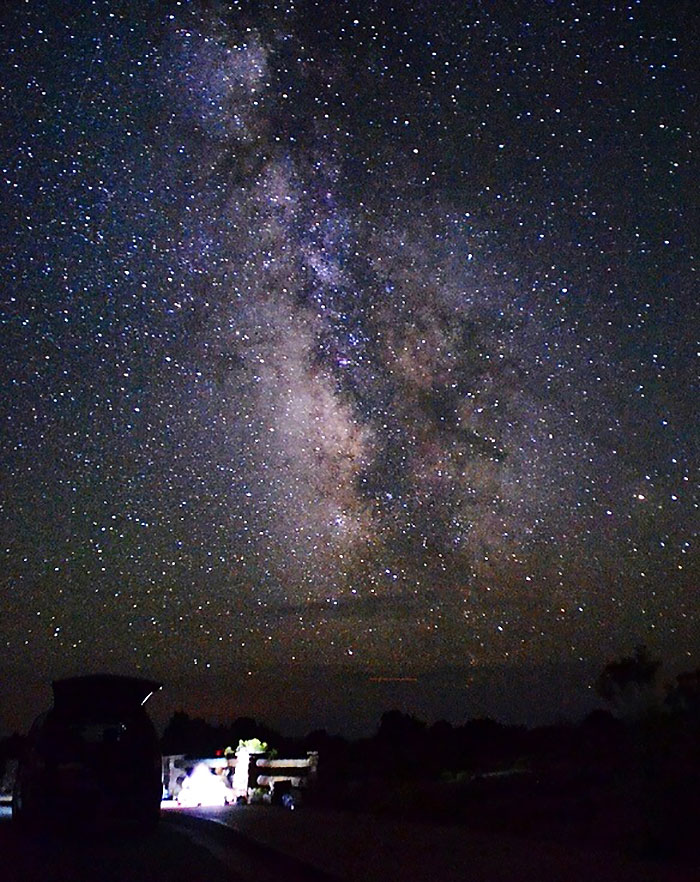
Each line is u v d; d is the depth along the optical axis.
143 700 12.72
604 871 7.23
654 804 8.16
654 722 8.87
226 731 29.48
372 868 7.64
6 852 10.13
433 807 12.43
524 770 14.43
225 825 11.20
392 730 23.88
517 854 8.28
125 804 12.02
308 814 12.93
